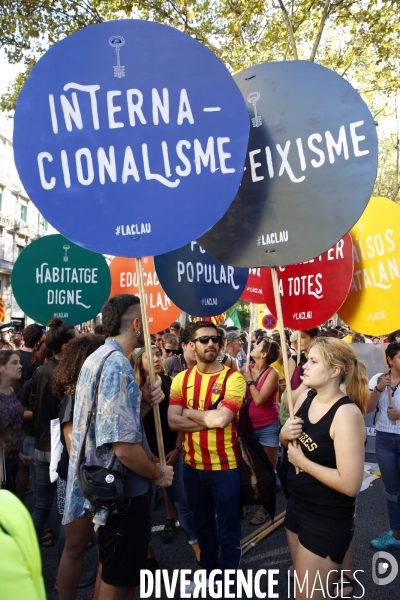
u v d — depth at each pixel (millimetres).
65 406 2848
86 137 2150
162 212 2146
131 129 2154
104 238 2145
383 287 3941
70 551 2594
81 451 2225
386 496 3854
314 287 3789
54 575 3396
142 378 3426
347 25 11344
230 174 2125
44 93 2150
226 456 2939
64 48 2154
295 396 2793
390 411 3785
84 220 2143
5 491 1069
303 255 2369
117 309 2410
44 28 10922
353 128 2299
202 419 2916
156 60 2150
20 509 1031
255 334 8852
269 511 3043
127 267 4828
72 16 10867
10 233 37156
